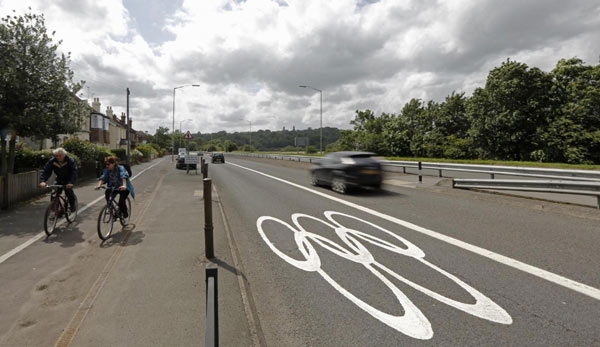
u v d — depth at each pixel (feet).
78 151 49.78
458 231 18.97
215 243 17.04
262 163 112.37
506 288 11.64
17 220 23.06
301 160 112.68
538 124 90.63
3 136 30.81
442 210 24.90
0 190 25.95
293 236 18.79
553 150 84.99
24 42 31.22
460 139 114.73
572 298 10.78
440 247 16.21
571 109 84.79
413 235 18.38
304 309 10.53
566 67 89.45
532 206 25.38
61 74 33.32
